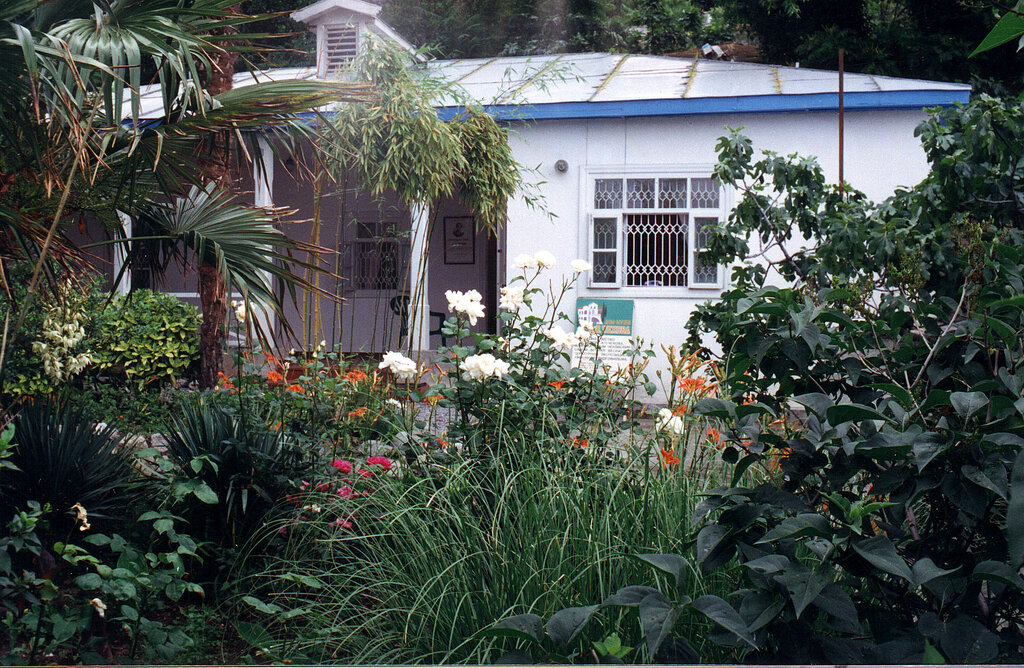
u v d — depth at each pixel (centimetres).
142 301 779
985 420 176
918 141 891
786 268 557
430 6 1504
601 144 956
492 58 1362
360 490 350
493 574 267
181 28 373
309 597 325
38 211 384
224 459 369
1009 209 397
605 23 1733
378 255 1226
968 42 1397
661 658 161
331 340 1072
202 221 428
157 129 368
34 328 455
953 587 179
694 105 919
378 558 310
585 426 373
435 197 753
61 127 325
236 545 360
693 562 250
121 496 375
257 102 372
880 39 1498
